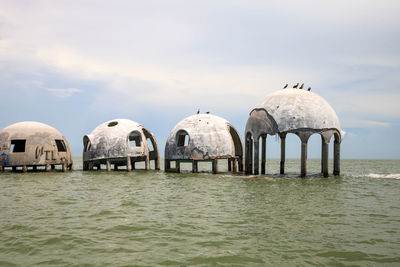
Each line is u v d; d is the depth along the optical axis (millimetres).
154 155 30234
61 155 27344
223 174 25062
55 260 6375
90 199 13492
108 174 25359
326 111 21922
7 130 26438
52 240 7625
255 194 14727
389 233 8227
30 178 22297
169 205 12117
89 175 24578
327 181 19906
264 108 22656
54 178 22297
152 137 29953
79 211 10992
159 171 28188
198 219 9742
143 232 8312
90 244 7344
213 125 25688
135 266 6062
